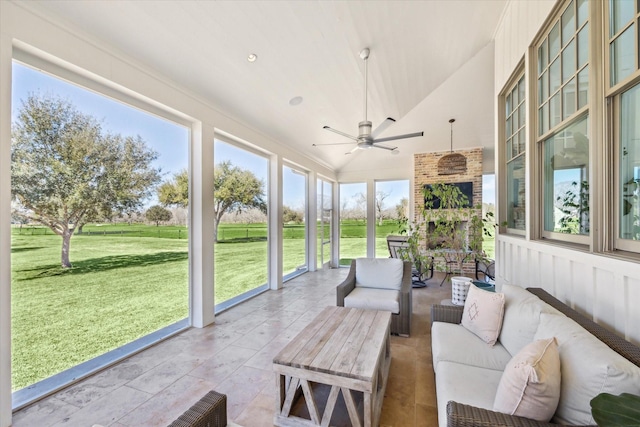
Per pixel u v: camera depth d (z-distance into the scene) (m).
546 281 2.30
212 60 2.87
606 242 1.70
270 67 3.21
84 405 1.97
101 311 2.52
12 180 1.97
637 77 1.46
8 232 1.81
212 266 3.54
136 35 2.36
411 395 2.09
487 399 1.38
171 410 1.93
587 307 1.76
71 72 2.24
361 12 2.74
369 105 4.79
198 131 3.37
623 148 1.62
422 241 6.59
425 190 4.66
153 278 2.98
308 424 1.72
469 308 2.21
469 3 2.97
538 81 2.60
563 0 2.09
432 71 4.35
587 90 1.88
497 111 3.67
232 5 2.37
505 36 3.32
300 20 2.69
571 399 1.10
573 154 2.10
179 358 2.62
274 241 5.12
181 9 2.27
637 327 1.38
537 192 2.63
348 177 7.89
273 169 5.11
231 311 3.93
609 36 1.67
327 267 7.69
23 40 1.86
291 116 4.43
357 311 2.61
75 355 2.32
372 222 7.64
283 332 3.21
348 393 1.61
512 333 1.81
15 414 1.88
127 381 2.26
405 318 3.10
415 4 2.79
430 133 6.23
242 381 2.26
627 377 0.96
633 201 1.55
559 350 1.25
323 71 3.53
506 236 3.29
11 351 1.88
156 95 2.79
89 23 2.15
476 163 6.48
